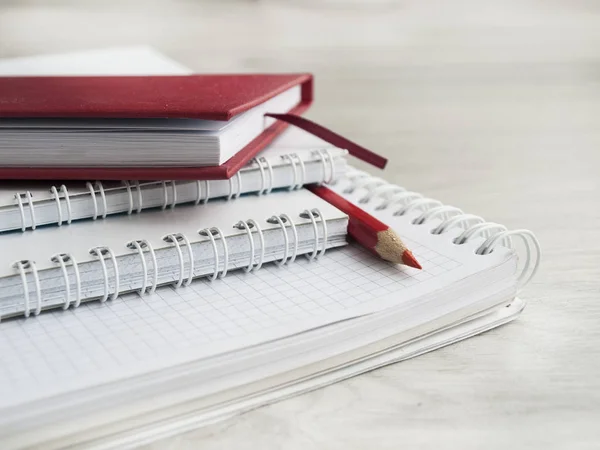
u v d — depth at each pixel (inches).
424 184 36.9
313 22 84.6
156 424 19.4
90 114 23.8
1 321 21.2
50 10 88.4
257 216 25.3
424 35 78.2
